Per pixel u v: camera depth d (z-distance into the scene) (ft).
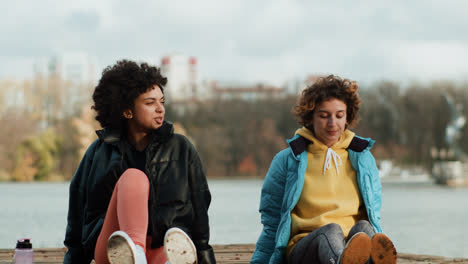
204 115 268.21
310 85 11.42
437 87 217.77
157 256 9.55
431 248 28.30
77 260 10.26
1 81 247.29
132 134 10.27
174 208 9.73
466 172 154.61
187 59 400.67
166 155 9.90
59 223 41.55
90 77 400.47
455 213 57.47
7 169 192.85
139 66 10.14
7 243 28.68
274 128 260.42
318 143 11.26
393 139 222.28
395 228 40.55
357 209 11.12
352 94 11.23
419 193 115.96
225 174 250.98
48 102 248.52
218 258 16.25
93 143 10.25
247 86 376.07
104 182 9.75
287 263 10.87
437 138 206.18
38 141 189.98
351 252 8.62
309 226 10.84
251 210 56.08
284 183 11.32
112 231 9.14
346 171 11.28
